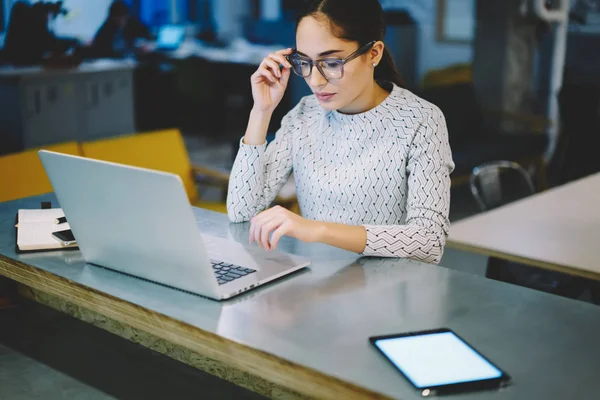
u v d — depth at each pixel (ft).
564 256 6.60
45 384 4.77
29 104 17.72
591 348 3.66
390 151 5.54
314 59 5.10
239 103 25.91
